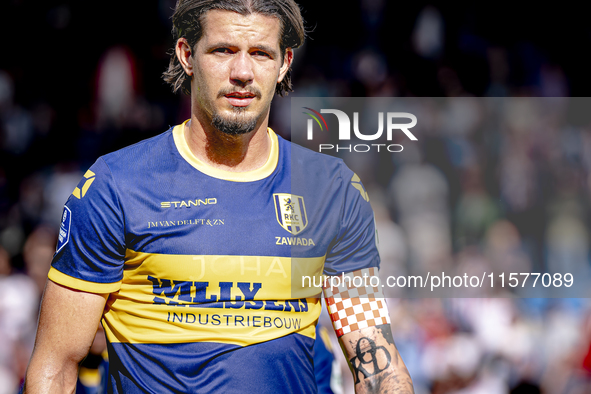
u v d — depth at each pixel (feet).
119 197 19.80
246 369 19.58
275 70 20.44
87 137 91.35
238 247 20.07
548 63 100.12
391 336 22.22
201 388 19.34
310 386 20.95
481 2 103.30
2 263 59.82
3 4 98.84
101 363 29.99
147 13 97.14
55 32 99.09
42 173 85.30
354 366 21.85
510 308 58.18
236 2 19.74
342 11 100.37
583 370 54.03
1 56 98.02
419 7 103.35
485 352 54.85
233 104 19.80
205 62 19.95
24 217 78.74
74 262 19.92
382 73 96.02
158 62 94.99
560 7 101.50
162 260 19.72
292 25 20.93
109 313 20.68
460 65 98.48
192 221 19.95
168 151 20.93
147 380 19.61
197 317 19.75
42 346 20.06
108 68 94.07
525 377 53.88
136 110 91.20
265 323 20.04
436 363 51.70
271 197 20.95
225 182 20.65
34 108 95.66
